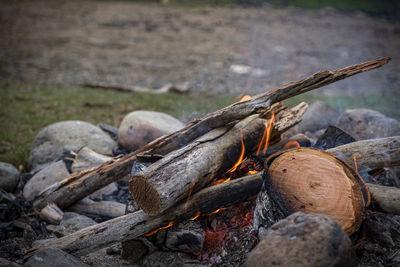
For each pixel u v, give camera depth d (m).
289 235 1.61
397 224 2.12
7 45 10.48
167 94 7.03
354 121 3.72
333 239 1.53
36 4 16.92
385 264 1.94
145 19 15.22
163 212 2.12
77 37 12.02
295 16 16.55
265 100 2.21
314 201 1.89
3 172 3.18
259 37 12.91
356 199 1.90
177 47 11.40
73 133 3.74
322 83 2.22
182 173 2.03
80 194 2.84
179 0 19.39
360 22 15.59
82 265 2.06
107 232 2.16
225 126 2.42
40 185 3.15
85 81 7.75
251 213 2.30
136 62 9.61
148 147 2.68
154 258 2.25
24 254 2.28
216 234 2.25
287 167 2.01
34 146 3.80
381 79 8.94
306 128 4.07
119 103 6.29
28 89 6.92
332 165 2.01
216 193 2.19
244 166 2.50
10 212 2.79
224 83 7.85
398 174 2.96
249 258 1.63
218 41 12.32
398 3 18.73
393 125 3.53
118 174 2.78
